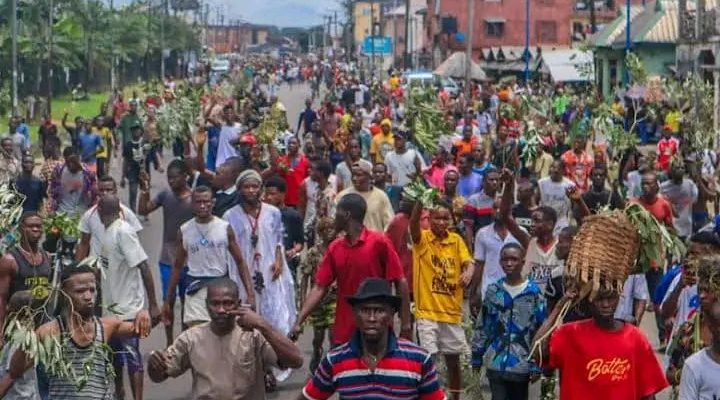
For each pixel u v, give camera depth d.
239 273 13.75
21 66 62.78
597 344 9.09
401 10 133.75
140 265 13.12
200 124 30.61
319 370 8.23
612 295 9.04
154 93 43.59
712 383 8.45
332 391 8.23
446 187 17.33
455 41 95.12
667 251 11.07
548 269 13.39
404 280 12.33
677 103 33.62
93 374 9.64
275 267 14.21
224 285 9.07
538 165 22.09
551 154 26.22
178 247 13.73
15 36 41.62
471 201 17.69
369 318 8.00
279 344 8.95
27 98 54.91
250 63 131.38
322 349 15.57
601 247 9.03
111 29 80.06
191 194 15.29
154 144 31.78
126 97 74.50
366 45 105.06
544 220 13.40
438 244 13.33
